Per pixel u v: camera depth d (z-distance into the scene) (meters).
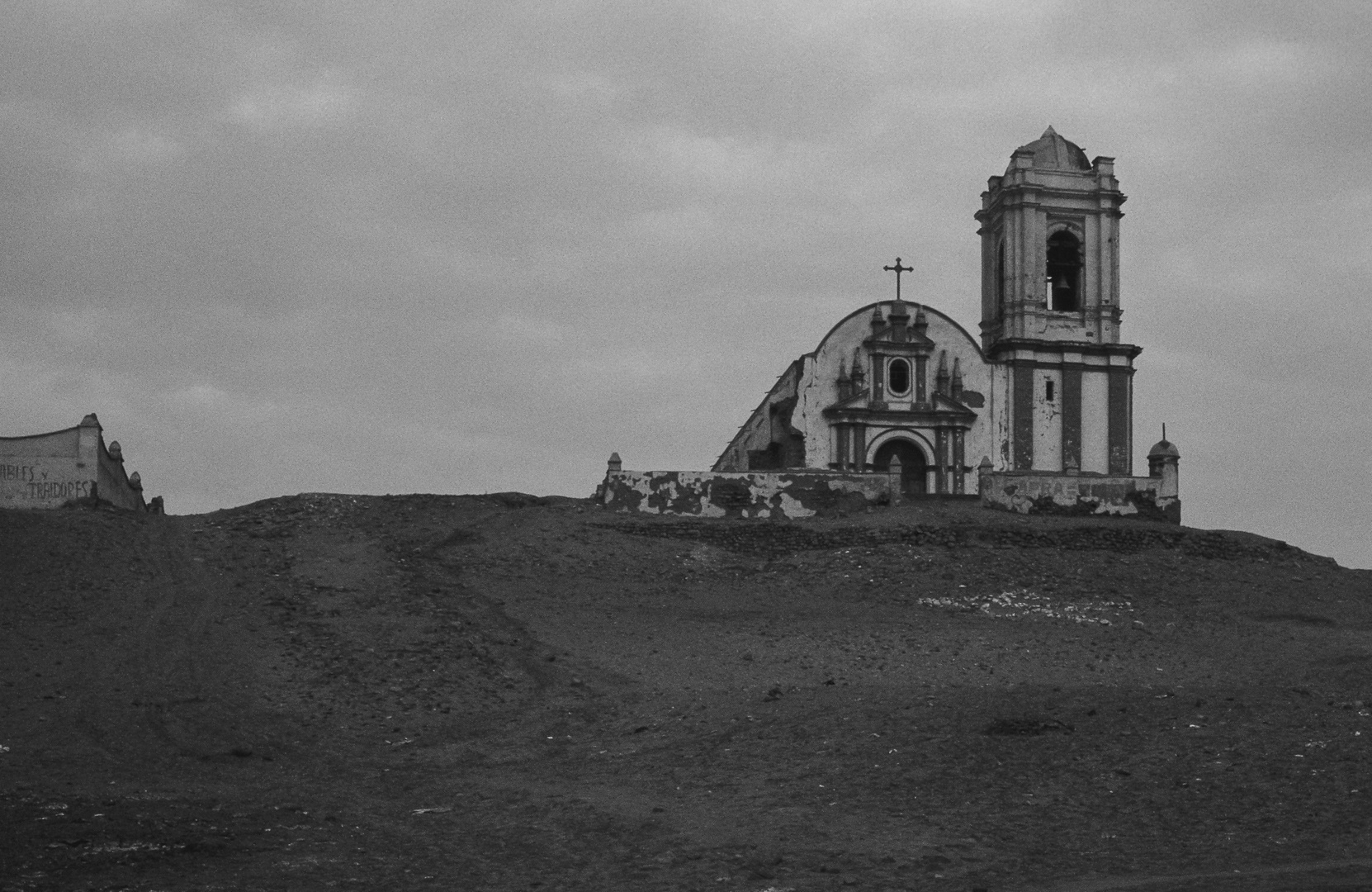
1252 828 22.95
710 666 37.78
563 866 21.56
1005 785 25.88
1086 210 74.62
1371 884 19.34
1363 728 28.00
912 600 46.91
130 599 42.28
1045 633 42.66
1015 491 60.44
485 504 57.06
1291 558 54.56
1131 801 24.64
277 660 36.75
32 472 52.59
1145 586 49.88
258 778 27.81
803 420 70.81
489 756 29.97
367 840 22.97
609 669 37.38
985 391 72.38
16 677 34.75
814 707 32.66
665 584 48.38
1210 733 28.31
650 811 24.98
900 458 71.62
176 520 53.25
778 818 24.33
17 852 21.47
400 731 31.84
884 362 71.50
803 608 45.91
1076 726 29.58
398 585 45.06
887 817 24.33
